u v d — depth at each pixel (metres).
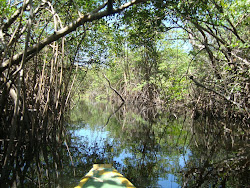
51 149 6.81
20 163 5.38
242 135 8.86
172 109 15.71
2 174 3.96
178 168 5.40
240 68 7.80
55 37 4.28
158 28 8.41
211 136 9.15
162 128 11.86
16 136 5.34
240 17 9.17
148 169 5.35
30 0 3.44
